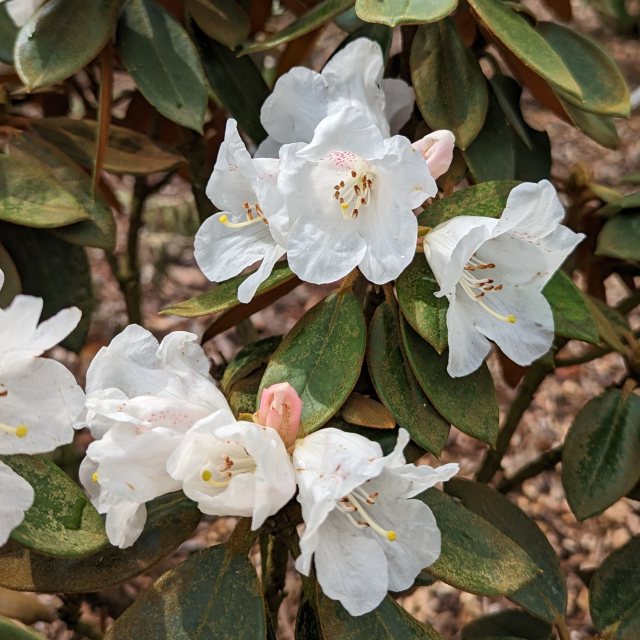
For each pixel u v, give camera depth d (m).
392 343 0.63
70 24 0.65
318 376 0.61
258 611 0.58
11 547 0.60
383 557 0.55
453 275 0.57
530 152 0.77
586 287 0.83
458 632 1.03
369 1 0.61
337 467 0.54
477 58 0.73
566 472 0.71
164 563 1.06
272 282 0.63
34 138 0.70
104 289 1.40
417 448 0.71
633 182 0.82
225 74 0.74
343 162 0.58
